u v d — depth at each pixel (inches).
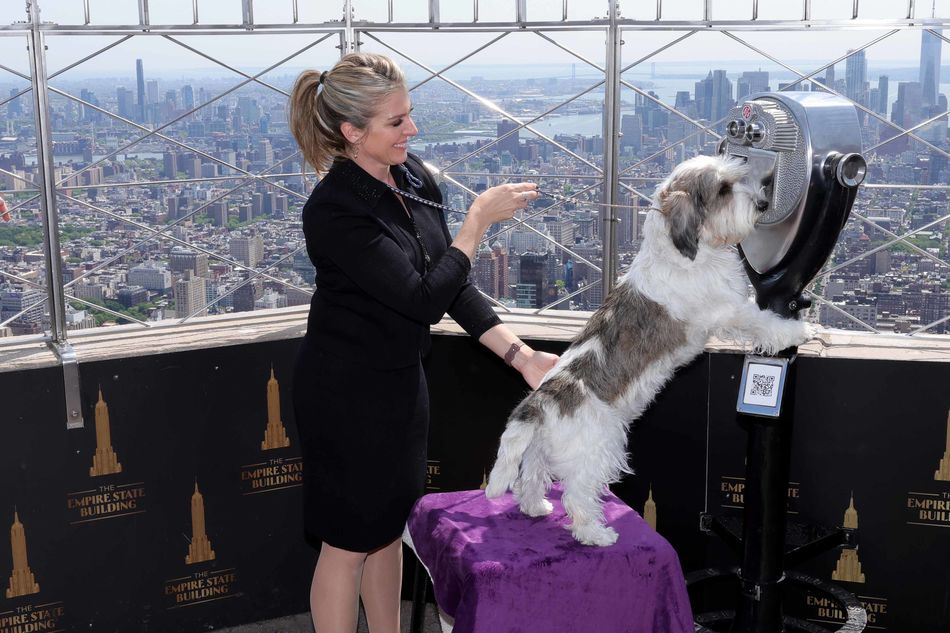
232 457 131.1
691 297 97.1
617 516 98.1
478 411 134.3
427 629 137.0
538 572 87.4
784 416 100.7
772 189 95.9
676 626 90.7
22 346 123.9
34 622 122.6
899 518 120.6
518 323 135.1
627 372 97.7
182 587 131.7
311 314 102.6
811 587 113.5
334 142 96.9
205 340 128.5
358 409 100.0
